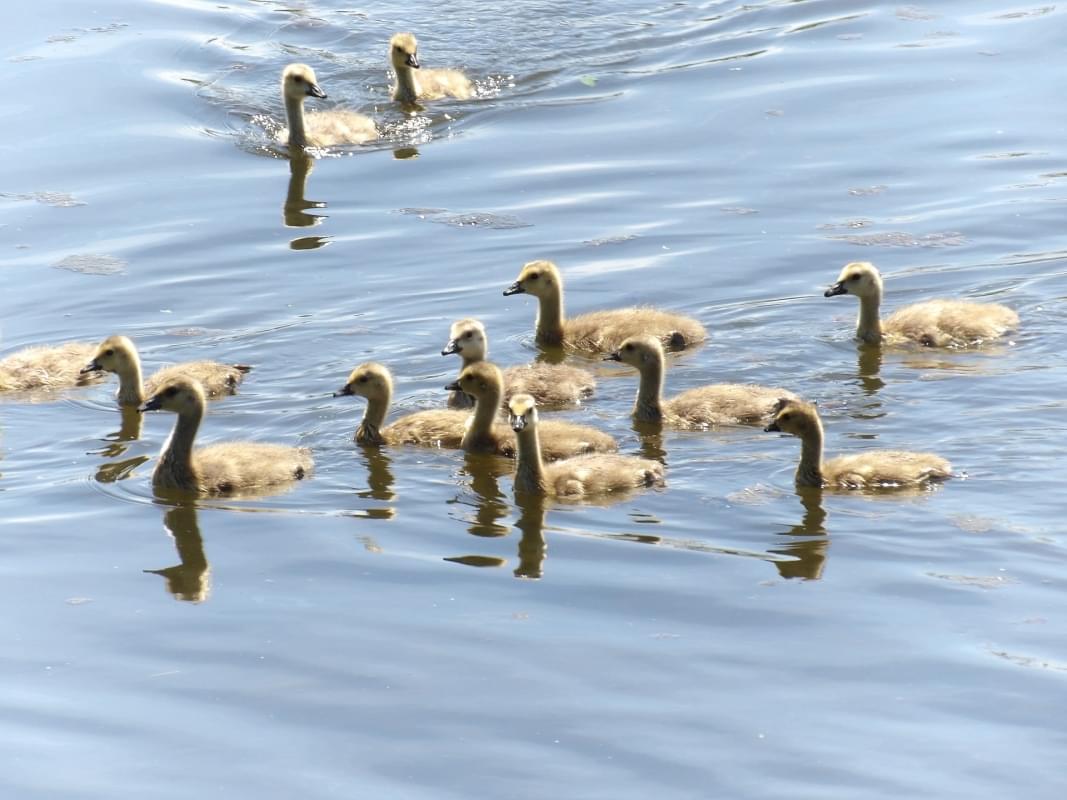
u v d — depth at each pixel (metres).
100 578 14.51
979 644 13.07
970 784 11.29
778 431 16.75
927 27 31.14
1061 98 27.42
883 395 18.38
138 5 32.91
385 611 13.78
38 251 22.75
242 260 22.52
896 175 24.84
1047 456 16.56
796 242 22.77
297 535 15.34
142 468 17.06
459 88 28.98
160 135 27.00
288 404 18.62
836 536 15.01
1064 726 11.95
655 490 16.22
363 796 11.27
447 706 12.31
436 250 22.78
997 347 19.67
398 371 19.50
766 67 29.52
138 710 12.39
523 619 13.59
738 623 13.47
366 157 26.47
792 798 11.16
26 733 12.11
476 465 17.12
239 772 11.58
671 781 11.37
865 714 12.14
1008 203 23.70
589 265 22.23
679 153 25.92
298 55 30.83
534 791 11.28
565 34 31.72
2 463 17.23
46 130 26.88
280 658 13.06
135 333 20.41
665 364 19.61
